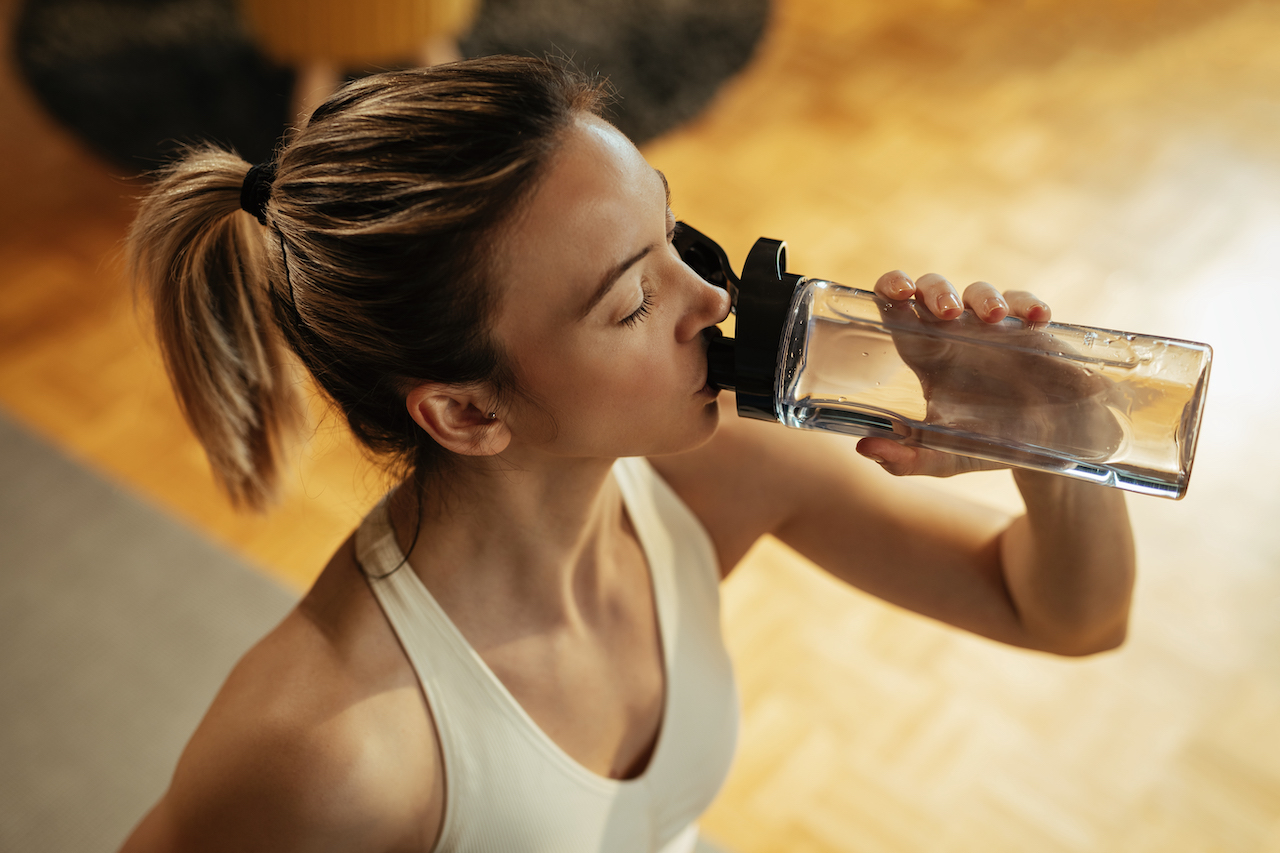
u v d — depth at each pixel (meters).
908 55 3.65
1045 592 0.89
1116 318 2.78
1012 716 2.04
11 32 3.51
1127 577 0.89
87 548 2.20
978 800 1.92
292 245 0.68
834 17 3.80
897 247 2.96
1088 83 3.56
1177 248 2.97
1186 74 3.59
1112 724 2.02
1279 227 3.04
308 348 0.74
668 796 0.96
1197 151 3.30
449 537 0.81
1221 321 2.76
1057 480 0.83
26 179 3.04
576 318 0.66
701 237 0.75
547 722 0.87
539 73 0.64
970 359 0.70
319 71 3.07
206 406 0.83
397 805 0.78
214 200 0.74
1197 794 1.93
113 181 3.04
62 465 2.35
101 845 1.79
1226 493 2.39
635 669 0.94
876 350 0.70
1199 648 2.13
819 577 2.25
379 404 0.75
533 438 0.73
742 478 1.00
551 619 0.87
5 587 2.13
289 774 0.74
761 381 0.69
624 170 0.65
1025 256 2.94
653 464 1.00
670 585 0.97
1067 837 1.88
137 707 1.97
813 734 2.00
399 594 0.80
